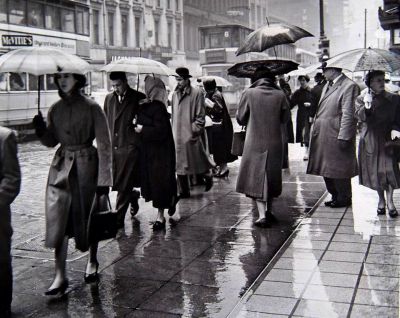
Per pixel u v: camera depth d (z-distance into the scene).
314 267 5.44
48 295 4.93
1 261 4.36
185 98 8.88
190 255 6.07
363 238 6.42
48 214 4.90
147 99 7.09
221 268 5.61
